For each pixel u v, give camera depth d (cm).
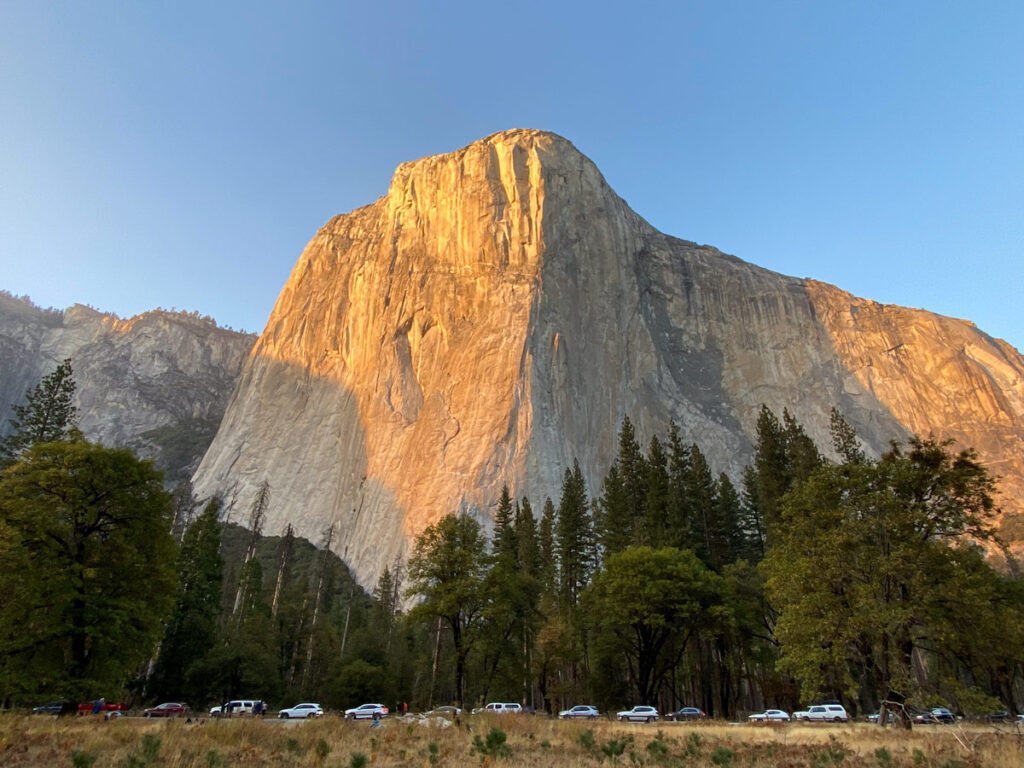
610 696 4238
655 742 1627
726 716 4000
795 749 1695
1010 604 2784
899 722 2259
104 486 2700
